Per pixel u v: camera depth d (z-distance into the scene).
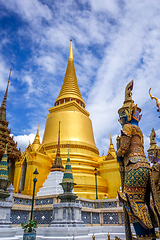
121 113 5.90
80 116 32.56
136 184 4.70
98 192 24.84
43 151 25.28
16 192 21.91
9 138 26.39
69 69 43.41
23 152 24.41
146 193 4.89
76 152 27.89
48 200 15.11
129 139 5.20
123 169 5.39
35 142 27.02
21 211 13.99
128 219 4.89
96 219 16.83
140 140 5.34
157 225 4.64
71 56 47.34
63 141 28.83
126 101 6.00
